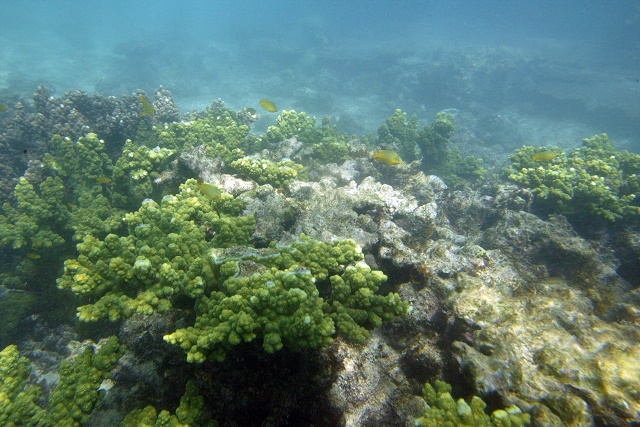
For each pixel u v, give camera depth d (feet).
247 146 5.23
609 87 16.07
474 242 4.29
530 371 2.22
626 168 5.48
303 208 3.55
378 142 6.43
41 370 3.18
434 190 4.99
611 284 3.64
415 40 28.22
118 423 2.37
